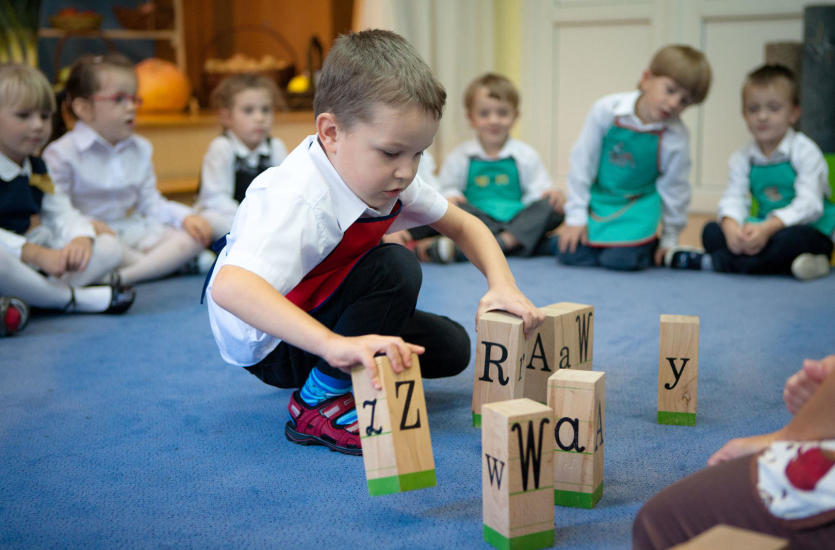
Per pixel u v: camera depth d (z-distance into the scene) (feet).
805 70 8.91
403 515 3.15
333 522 3.11
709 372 4.84
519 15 12.26
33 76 6.44
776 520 2.11
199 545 2.95
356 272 3.71
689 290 7.14
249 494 3.36
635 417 4.14
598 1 11.51
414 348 3.02
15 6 9.18
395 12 10.53
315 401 3.86
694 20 10.74
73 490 3.41
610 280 7.62
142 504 3.28
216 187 8.54
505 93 9.08
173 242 7.89
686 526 2.29
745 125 10.64
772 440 2.56
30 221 7.02
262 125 8.65
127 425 4.15
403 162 3.23
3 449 3.84
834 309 6.35
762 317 6.13
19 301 5.88
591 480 3.15
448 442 3.84
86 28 11.99
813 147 7.79
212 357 5.34
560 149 12.32
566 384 3.15
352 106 3.14
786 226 7.64
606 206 8.38
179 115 11.84
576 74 11.94
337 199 3.39
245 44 14.51
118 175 7.88
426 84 3.14
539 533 2.84
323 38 13.51
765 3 10.18
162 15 13.11
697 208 11.17
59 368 5.11
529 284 7.45
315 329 3.05
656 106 7.85
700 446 3.76
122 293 6.51
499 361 3.83
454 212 4.12
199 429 4.09
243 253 3.18
